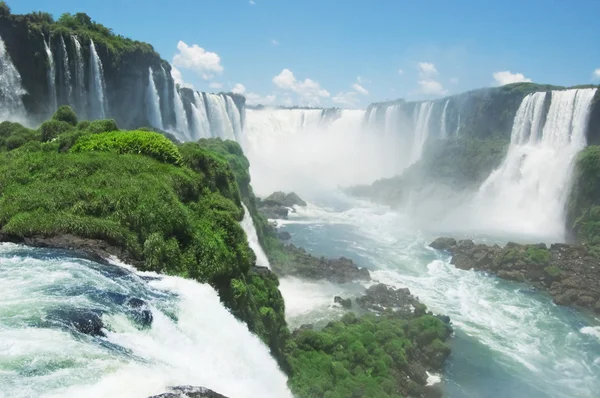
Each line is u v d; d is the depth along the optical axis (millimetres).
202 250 20625
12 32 51562
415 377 28312
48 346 11203
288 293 39000
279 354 25953
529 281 44375
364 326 31672
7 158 24875
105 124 28953
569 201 56156
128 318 13914
